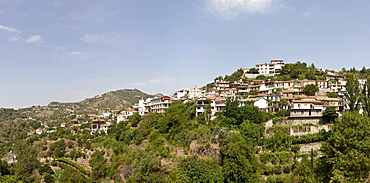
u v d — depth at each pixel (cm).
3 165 9650
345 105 9750
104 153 10419
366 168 4700
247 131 7906
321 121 8844
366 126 5247
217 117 9938
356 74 17538
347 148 5072
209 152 7619
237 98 11406
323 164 5512
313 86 12344
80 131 15212
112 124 14650
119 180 7694
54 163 10925
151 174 6800
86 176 8981
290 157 7012
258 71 18788
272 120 8738
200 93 15038
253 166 6312
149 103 16188
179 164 7106
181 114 10569
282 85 13962
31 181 8975
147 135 10525
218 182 6175
